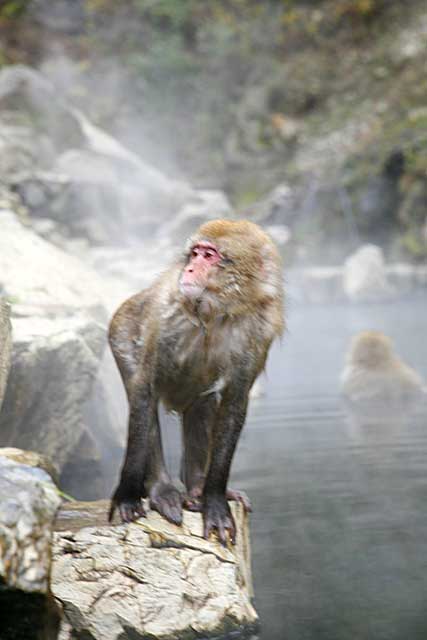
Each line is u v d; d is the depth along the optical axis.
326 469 17.92
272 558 12.76
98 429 20.28
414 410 24.30
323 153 81.06
